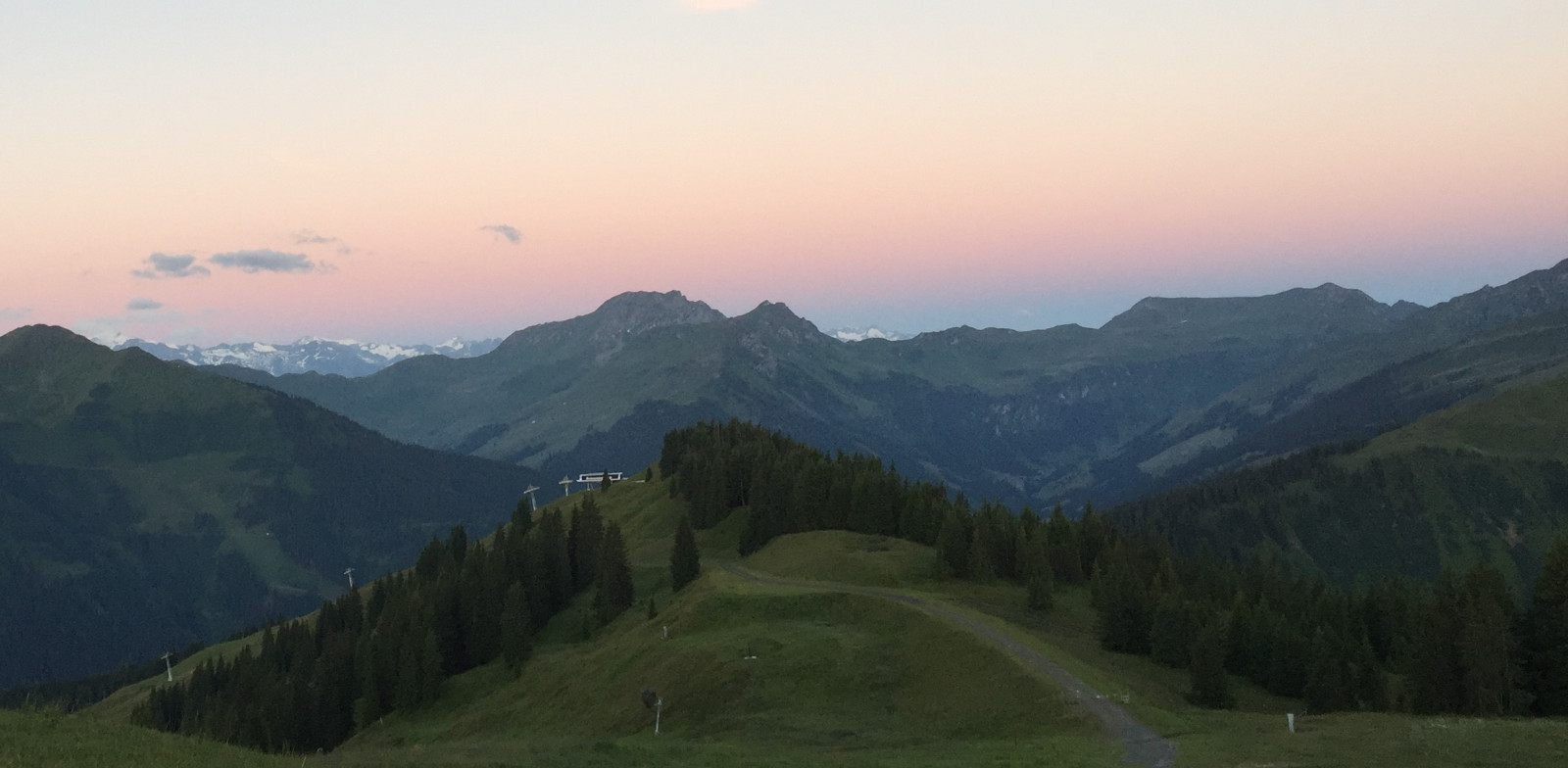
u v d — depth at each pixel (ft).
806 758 193.57
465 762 176.24
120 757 150.92
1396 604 413.39
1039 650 274.98
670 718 275.80
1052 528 523.70
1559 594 281.74
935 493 567.18
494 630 503.20
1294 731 197.98
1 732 155.33
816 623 322.75
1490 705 273.95
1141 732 207.00
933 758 191.42
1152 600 360.89
